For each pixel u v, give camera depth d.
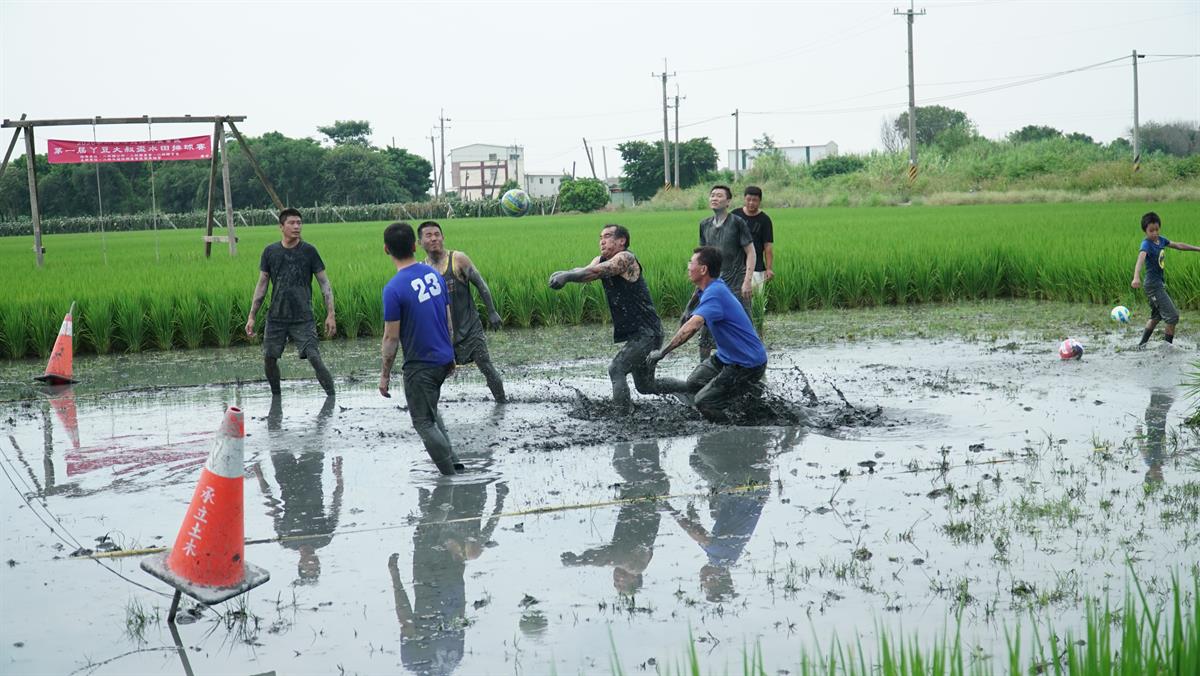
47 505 6.79
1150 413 8.64
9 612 4.99
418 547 5.77
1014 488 6.48
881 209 54.53
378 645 4.48
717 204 10.98
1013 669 3.32
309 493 6.89
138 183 67.50
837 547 5.51
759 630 4.48
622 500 6.55
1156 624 3.11
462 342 9.68
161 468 7.68
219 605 5.02
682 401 9.44
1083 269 17.58
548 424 8.92
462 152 138.50
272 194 26.28
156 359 13.73
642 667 4.15
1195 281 15.70
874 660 4.08
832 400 9.60
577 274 8.65
